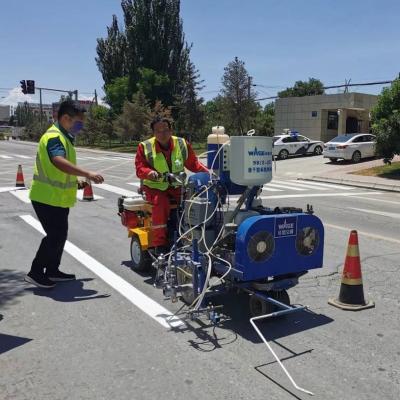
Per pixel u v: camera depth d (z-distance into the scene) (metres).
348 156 24.80
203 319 4.79
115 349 4.15
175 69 57.22
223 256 4.67
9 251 7.48
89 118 55.91
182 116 49.22
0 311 5.02
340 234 8.87
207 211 4.84
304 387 3.54
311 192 15.52
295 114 40.59
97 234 8.66
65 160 5.34
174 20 56.53
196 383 3.59
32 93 39.75
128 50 57.81
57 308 5.10
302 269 4.64
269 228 4.38
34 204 5.69
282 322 4.75
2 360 3.96
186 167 6.02
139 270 6.38
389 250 7.65
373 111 21.09
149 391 3.48
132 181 17.92
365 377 3.70
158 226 5.71
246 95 42.06
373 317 4.90
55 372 3.76
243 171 4.56
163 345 4.23
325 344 4.27
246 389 3.51
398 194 15.52
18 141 80.75
